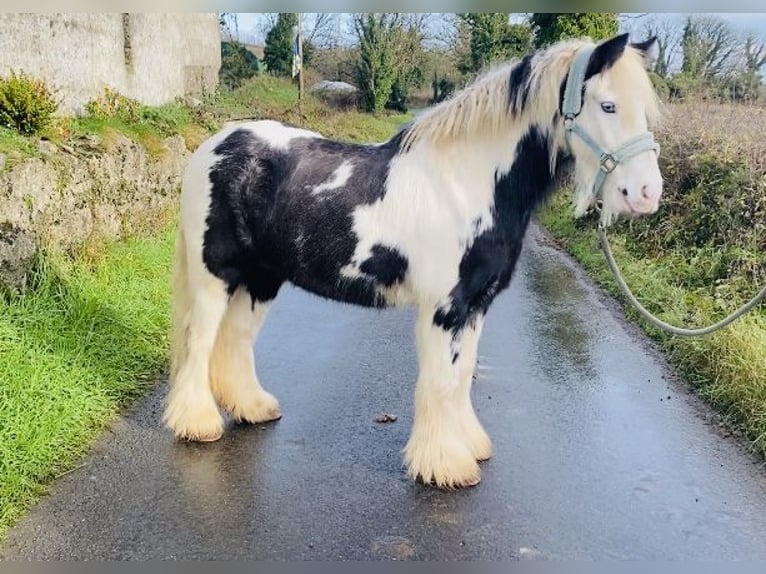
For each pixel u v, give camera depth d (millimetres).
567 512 2869
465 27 23797
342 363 4523
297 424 3643
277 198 3115
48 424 3238
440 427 3082
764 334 4270
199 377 3424
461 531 2729
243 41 31031
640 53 2936
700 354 4352
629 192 2725
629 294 3205
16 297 4129
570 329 5324
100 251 5465
